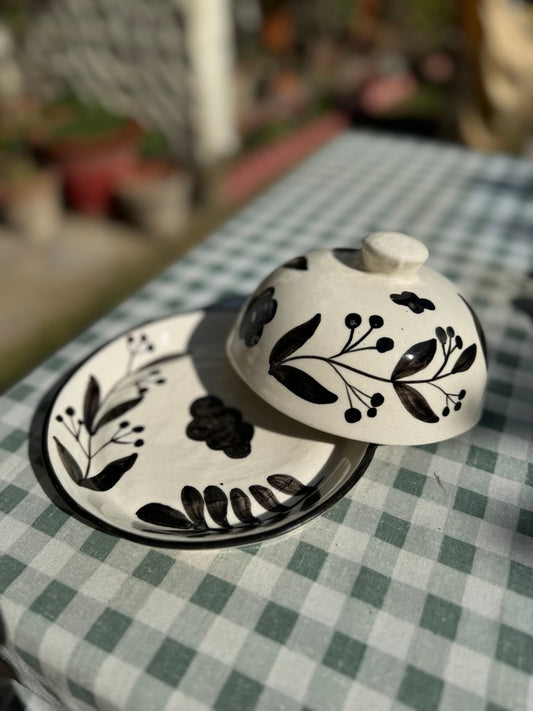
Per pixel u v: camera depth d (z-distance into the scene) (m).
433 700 0.41
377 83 3.91
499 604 0.47
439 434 0.52
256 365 0.55
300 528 0.52
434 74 4.25
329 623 0.45
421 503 0.55
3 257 2.10
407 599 0.47
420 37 4.68
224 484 0.53
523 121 1.61
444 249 0.99
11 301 1.89
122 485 0.52
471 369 0.53
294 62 4.21
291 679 0.42
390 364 0.50
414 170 1.33
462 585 0.48
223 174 2.53
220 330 0.72
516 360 0.74
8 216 2.16
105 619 0.45
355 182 1.27
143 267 2.06
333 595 0.47
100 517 0.45
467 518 0.53
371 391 0.50
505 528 0.53
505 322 0.80
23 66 2.57
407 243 0.53
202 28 2.21
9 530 0.52
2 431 0.62
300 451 0.56
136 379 0.65
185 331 0.71
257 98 3.49
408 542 0.51
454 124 1.70
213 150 2.57
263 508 0.51
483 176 1.29
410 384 0.50
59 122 2.18
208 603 0.46
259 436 0.57
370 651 0.43
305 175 1.32
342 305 0.52
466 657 0.43
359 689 0.41
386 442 0.50
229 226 1.08
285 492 0.52
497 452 0.60
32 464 0.59
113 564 0.49
